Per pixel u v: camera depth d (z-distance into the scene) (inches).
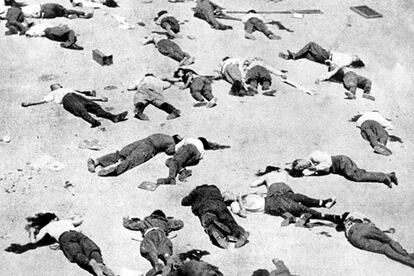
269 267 499.8
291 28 946.1
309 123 709.3
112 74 794.2
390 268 502.0
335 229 542.6
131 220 541.6
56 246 512.7
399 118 728.3
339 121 715.4
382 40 922.7
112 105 728.3
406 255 506.0
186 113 716.7
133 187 589.0
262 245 523.2
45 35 864.9
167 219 538.3
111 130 678.5
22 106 714.2
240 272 493.7
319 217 549.0
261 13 995.3
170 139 634.8
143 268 494.9
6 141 650.8
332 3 1049.5
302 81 798.5
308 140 676.7
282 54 853.8
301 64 839.1
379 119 700.0
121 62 823.1
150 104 728.3
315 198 579.8
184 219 548.1
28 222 540.4
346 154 653.9
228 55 852.0
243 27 937.5
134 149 618.5
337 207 569.9
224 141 666.8
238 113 722.2
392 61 860.6
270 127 697.6
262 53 861.8
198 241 524.4
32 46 848.3
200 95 741.3
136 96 723.4
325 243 527.5
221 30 922.1
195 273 469.1
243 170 619.5
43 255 506.0
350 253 517.3
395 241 517.0
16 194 576.1
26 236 527.2
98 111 696.4
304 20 976.9
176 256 500.1
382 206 576.7
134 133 674.2
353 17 998.4
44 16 920.9
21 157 628.7
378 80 808.9
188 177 605.0
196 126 692.1
